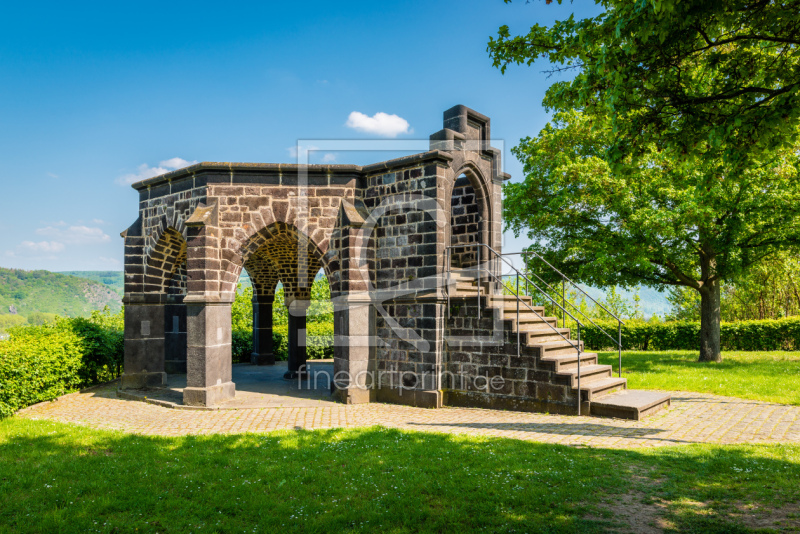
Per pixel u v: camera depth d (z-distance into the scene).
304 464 6.41
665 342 24.73
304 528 4.64
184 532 4.68
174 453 7.07
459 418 9.52
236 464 6.48
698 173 14.66
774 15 5.40
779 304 30.16
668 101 6.18
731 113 5.99
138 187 13.05
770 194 14.98
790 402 10.27
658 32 5.47
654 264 17.30
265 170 11.45
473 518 4.70
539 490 5.30
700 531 4.35
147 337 12.93
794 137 6.02
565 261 18.31
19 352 10.48
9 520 4.99
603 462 6.19
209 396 10.86
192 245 11.04
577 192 16.70
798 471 5.68
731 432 7.99
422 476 5.80
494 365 10.39
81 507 5.24
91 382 14.23
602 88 6.67
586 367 10.52
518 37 7.98
